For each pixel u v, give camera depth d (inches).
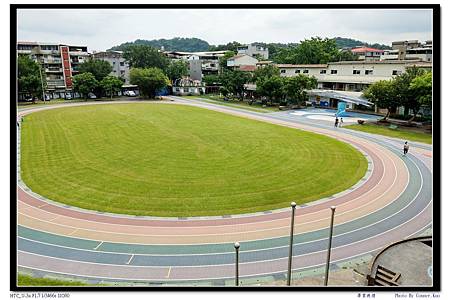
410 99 1738.4
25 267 621.3
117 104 2815.0
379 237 736.3
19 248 679.7
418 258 599.5
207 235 733.3
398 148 1412.4
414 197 933.8
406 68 1892.2
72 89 3253.0
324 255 668.7
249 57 3708.2
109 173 1072.2
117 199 893.8
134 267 627.2
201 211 834.8
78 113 2230.6
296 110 2468.0
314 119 2074.3
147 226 767.7
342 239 725.9
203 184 985.5
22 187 971.9
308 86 2474.2
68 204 870.4
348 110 2375.7
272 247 692.1
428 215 833.5
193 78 4158.5
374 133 1675.7
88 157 1233.4
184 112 2335.1
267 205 871.1
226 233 742.5
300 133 1658.5
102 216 810.8
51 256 655.8
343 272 616.1
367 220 807.7
